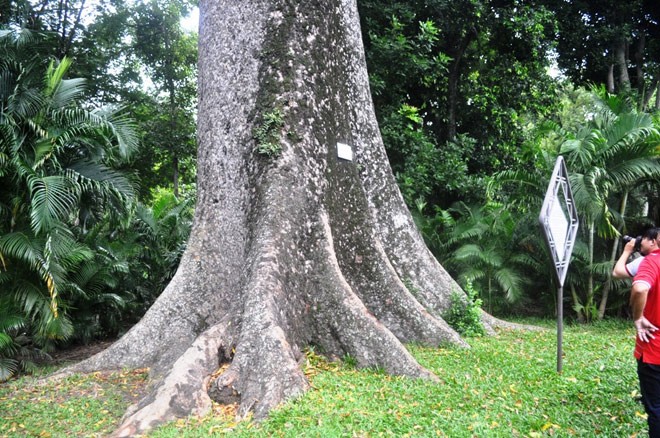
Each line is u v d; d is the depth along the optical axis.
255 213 7.22
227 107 7.79
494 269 12.88
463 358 7.00
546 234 5.76
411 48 15.20
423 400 5.32
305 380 5.69
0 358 8.16
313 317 6.84
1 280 8.21
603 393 5.44
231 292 7.33
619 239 12.04
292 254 6.88
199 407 5.38
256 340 5.82
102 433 5.25
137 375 6.90
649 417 3.89
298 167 7.37
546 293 12.77
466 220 14.27
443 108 18.02
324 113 7.80
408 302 7.79
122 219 9.96
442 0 15.99
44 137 8.27
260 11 7.81
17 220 8.48
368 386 5.75
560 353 6.18
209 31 8.19
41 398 6.39
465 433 4.44
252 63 7.73
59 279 8.34
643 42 19.36
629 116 10.75
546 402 5.24
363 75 9.14
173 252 14.16
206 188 7.88
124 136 9.30
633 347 7.80
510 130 18.12
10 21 17.77
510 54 18.31
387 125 15.29
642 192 12.36
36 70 8.66
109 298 11.33
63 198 7.95
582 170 11.00
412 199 15.55
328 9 8.10
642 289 3.86
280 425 4.79
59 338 9.05
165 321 7.34
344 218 7.75
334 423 4.75
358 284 7.68
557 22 17.39
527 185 12.19
